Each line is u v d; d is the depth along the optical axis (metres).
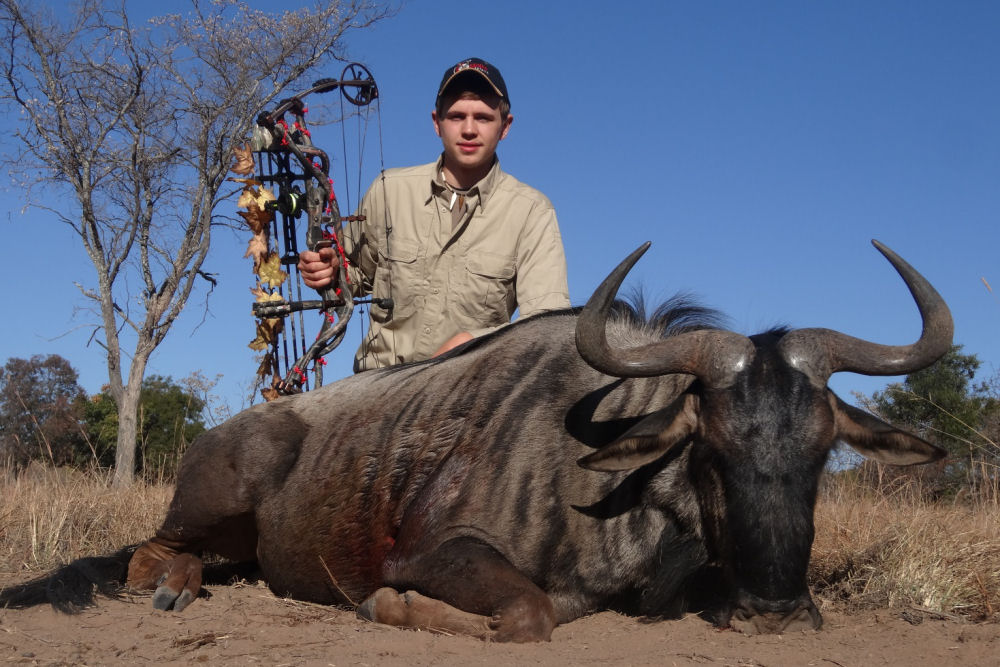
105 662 3.67
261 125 5.89
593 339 4.28
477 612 4.16
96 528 6.57
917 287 4.20
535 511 4.49
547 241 6.08
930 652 3.70
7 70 20.75
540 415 4.70
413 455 4.93
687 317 5.08
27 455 10.15
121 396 20.33
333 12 21.31
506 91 6.05
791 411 4.05
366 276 6.57
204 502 5.38
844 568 5.28
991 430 9.84
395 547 4.72
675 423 4.24
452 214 6.10
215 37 20.91
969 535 5.63
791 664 3.56
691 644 3.89
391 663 3.54
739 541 4.01
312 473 5.25
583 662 3.56
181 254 20.97
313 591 5.23
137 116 21.09
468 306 6.07
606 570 4.57
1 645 3.94
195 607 4.81
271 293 5.99
